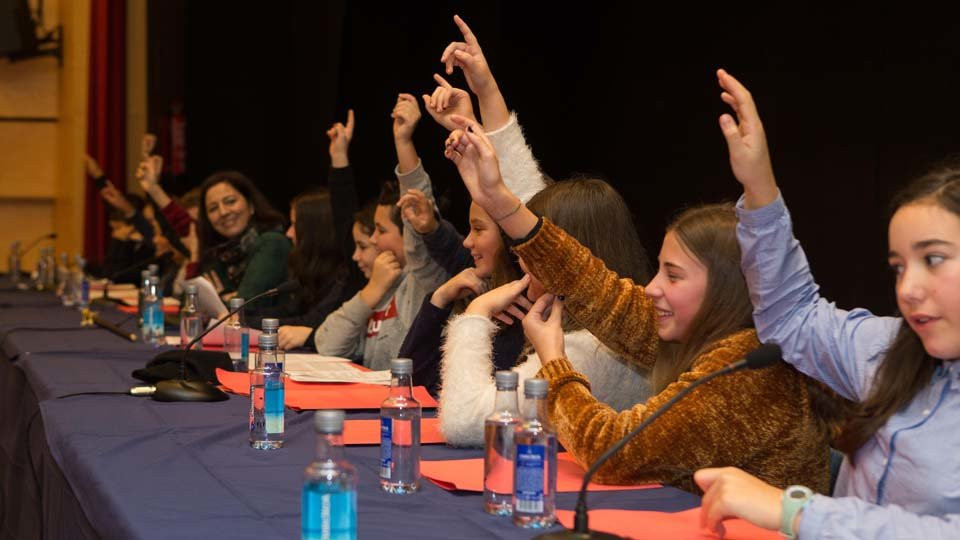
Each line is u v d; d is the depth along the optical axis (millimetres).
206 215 6062
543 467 1765
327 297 4840
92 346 4359
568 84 6844
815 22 5305
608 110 6668
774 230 1947
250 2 9078
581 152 6855
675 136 6223
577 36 6809
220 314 4359
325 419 1518
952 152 4629
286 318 5035
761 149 1907
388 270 4133
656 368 2307
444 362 2508
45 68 11414
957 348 1642
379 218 4254
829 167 5250
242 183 6035
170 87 10203
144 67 11320
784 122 5492
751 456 2016
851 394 1974
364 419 2746
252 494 1980
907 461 1757
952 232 1612
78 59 11094
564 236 2371
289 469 2195
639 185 6480
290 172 8859
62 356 3990
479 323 2496
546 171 6867
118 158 11070
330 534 1505
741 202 1977
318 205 5070
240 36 9172
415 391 3109
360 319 4164
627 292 2412
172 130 10070
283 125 8906
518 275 2904
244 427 2596
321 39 7805
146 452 2338
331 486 1509
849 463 1918
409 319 3994
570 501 1966
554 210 2602
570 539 1516
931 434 1746
